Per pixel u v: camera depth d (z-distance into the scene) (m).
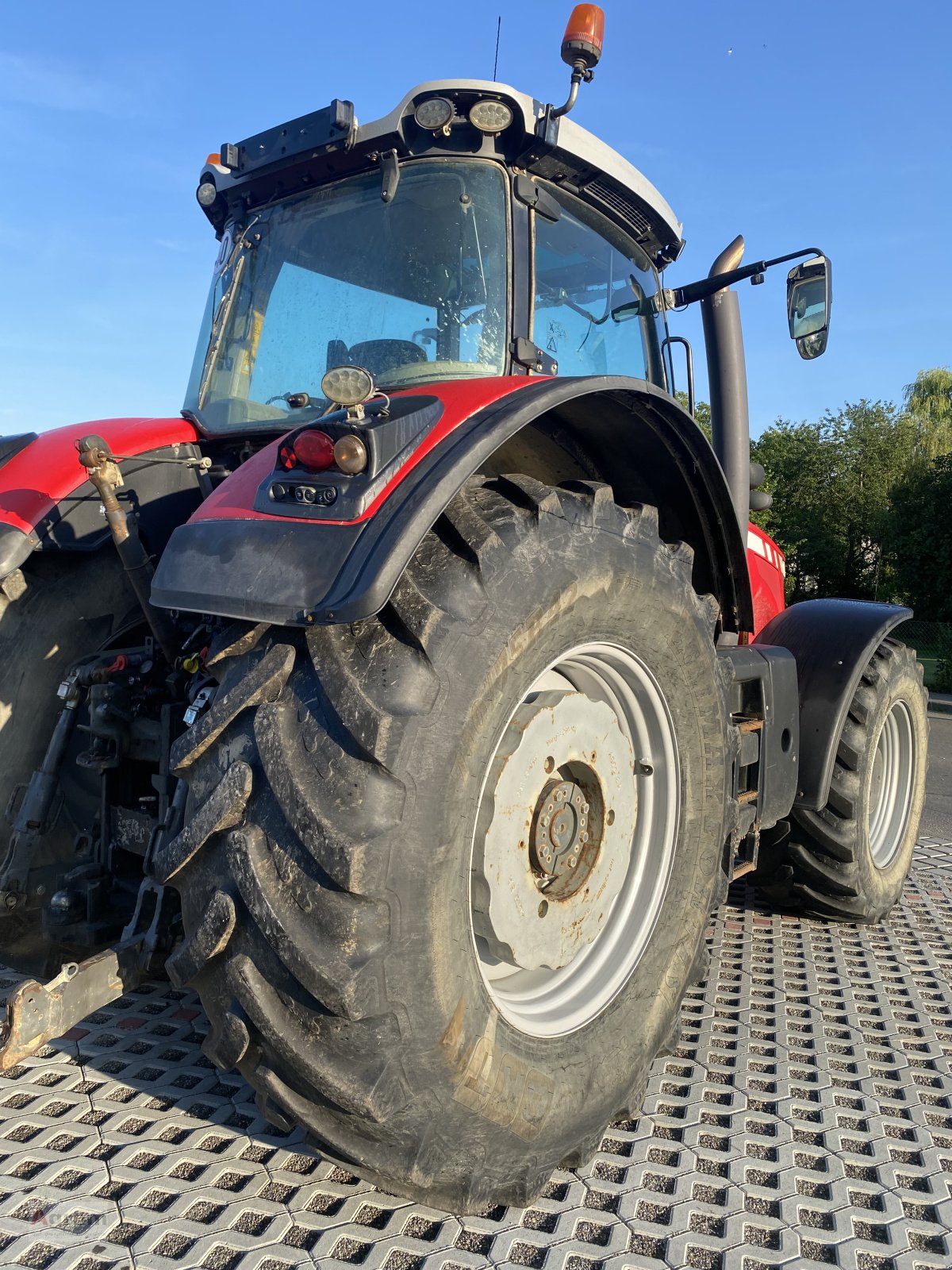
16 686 2.31
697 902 2.19
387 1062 1.42
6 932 2.30
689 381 3.39
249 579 1.53
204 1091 2.00
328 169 2.50
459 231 2.34
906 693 3.62
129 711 2.23
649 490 2.42
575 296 2.68
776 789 2.88
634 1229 1.66
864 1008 2.67
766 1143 1.95
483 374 2.30
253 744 1.45
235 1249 1.53
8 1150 1.76
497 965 1.91
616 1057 1.90
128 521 2.12
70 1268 1.47
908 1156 1.93
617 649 1.93
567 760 1.88
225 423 2.64
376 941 1.37
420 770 1.41
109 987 1.73
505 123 2.28
